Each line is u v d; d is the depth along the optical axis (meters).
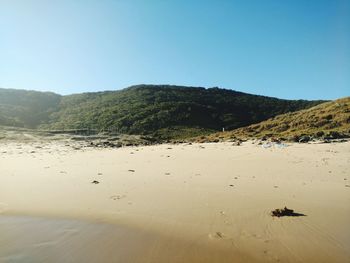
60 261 7.18
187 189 13.08
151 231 8.85
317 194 12.16
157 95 135.50
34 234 8.83
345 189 12.92
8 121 99.19
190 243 8.05
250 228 8.86
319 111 53.84
